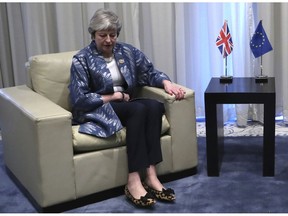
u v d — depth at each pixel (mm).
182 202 2330
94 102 2357
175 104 2475
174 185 2535
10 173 2760
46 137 2137
